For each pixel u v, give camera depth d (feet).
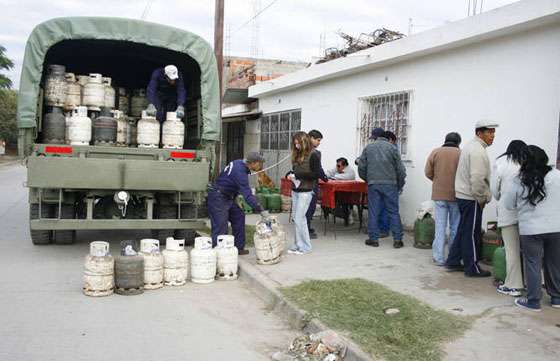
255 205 25.50
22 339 16.07
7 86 108.37
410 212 34.81
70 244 30.58
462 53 30.55
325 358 14.97
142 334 16.85
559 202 18.13
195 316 18.86
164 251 22.97
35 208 28.04
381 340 15.58
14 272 24.04
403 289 20.95
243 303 20.65
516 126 27.02
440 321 17.10
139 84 37.99
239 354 15.55
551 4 23.66
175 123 28.45
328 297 19.61
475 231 23.12
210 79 29.01
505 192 19.25
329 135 45.55
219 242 24.12
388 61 36.14
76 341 16.05
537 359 14.37
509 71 27.45
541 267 18.57
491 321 17.22
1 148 174.19
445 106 31.86
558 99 24.79
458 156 24.62
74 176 25.66
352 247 29.35
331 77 44.37
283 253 27.50
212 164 29.09
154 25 28.12
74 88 28.09
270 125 60.03
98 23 27.27
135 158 27.14
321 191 32.63
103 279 20.75
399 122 36.45
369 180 29.50
